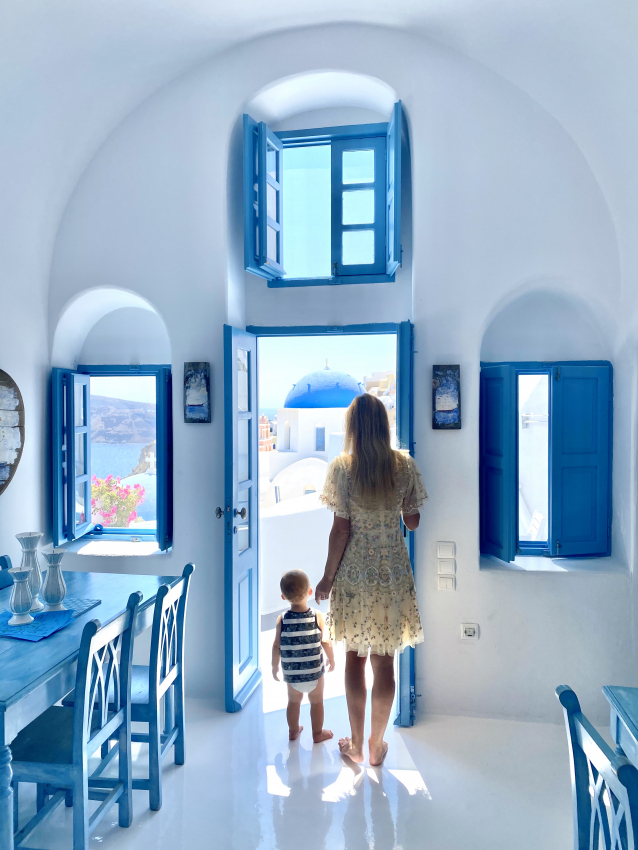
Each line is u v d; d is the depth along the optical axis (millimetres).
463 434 3113
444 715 3158
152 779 2412
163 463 3451
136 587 2699
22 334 3258
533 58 2857
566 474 3271
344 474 2533
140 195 3361
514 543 3092
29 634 2123
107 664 2312
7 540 3150
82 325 3738
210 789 2547
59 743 2053
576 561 3240
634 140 2695
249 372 3516
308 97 3379
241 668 3393
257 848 2186
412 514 2680
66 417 3578
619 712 1600
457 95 3094
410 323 3047
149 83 3242
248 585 3516
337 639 2537
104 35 2783
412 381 3084
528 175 3061
